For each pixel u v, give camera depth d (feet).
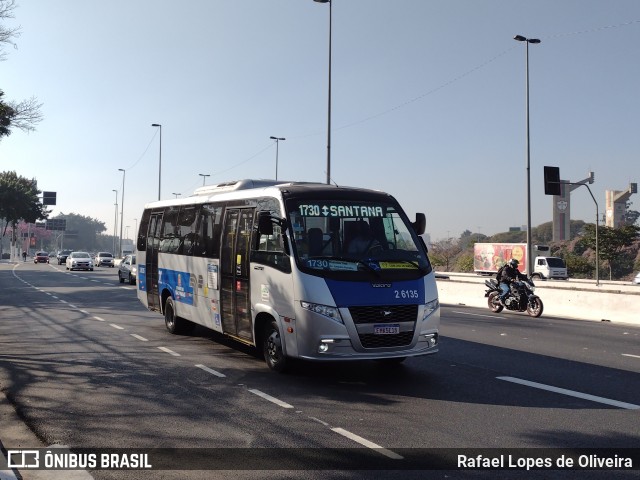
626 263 220.43
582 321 62.85
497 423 21.84
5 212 274.77
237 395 25.82
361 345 26.71
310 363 32.78
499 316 65.16
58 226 399.65
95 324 49.57
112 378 29.07
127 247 331.98
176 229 43.80
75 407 23.79
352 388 27.30
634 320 61.41
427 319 28.12
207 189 41.29
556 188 91.30
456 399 25.39
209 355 35.45
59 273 151.74
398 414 22.98
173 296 43.55
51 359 33.88
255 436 20.18
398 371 31.40
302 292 27.22
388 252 29.01
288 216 29.09
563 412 23.44
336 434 20.43
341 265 27.68
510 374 30.99
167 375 29.84
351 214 29.68
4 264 239.30
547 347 41.16
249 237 32.35
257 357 34.86
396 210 30.94
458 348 39.96
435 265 275.18
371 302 26.86
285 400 25.02
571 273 222.07
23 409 23.48
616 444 19.54
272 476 16.67
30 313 57.67
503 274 67.87
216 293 36.17
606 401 25.25
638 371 32.35
